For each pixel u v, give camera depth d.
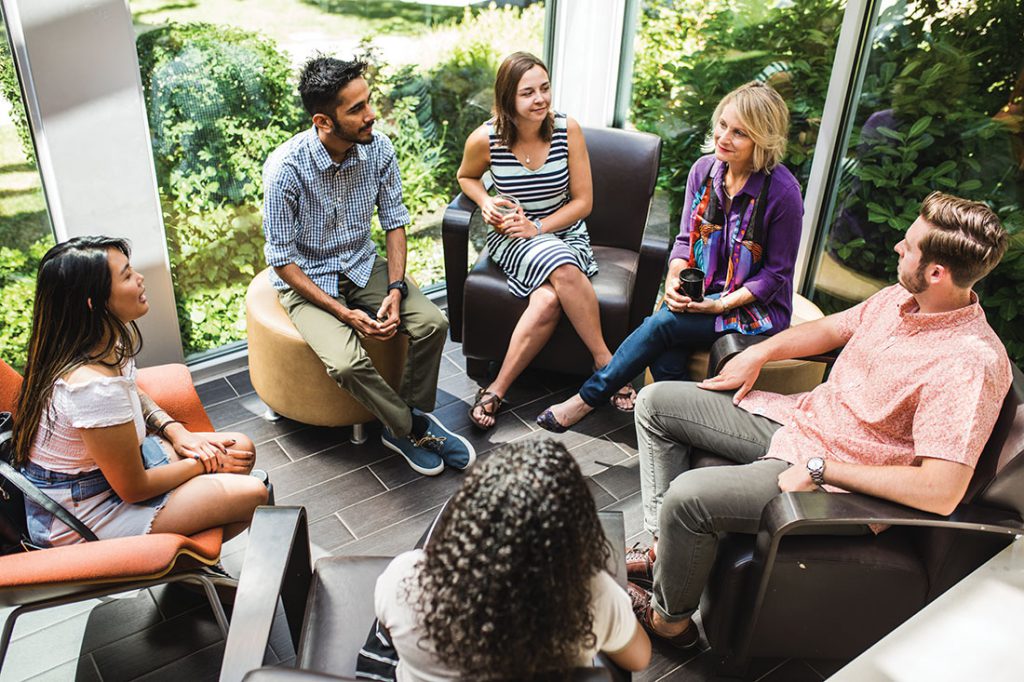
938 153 2.69
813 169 3.01
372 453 2.77
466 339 3.02
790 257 2.44
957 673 1.83
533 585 0.97
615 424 2.94
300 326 2.56
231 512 1.93
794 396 2.14
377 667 1.38
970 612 1.97
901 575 1.77
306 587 1.75
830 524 1.69
